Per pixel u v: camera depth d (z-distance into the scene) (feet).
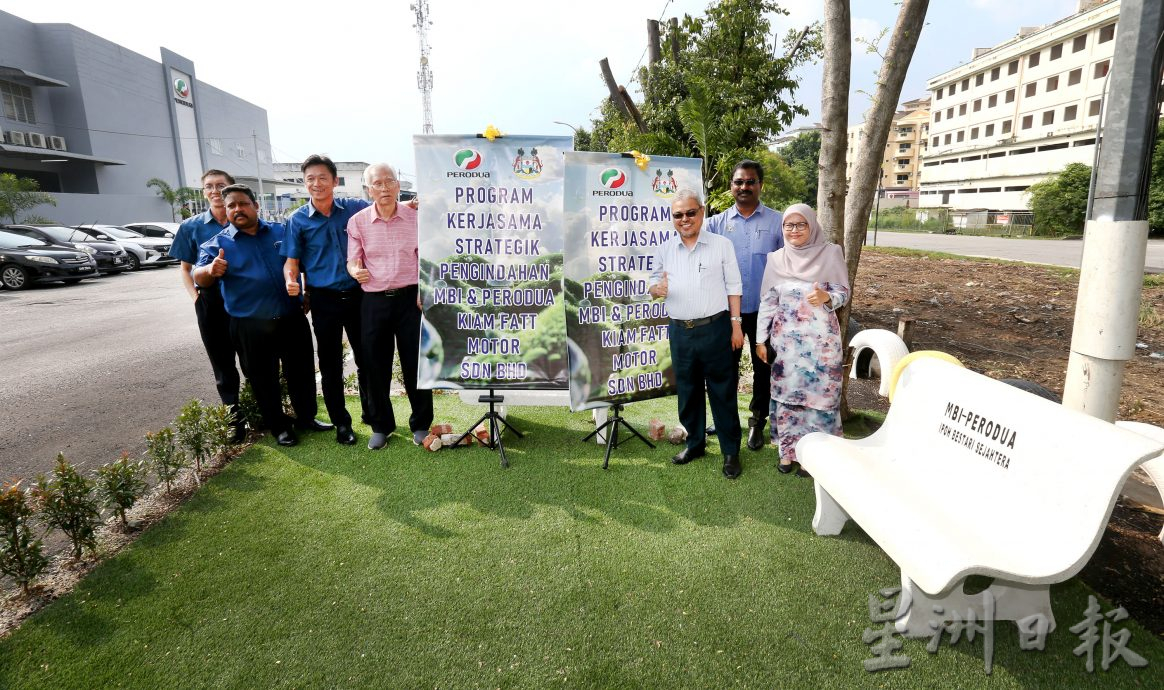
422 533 10.19
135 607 8.38
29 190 93.45
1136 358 21.43
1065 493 6.89
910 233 115.65
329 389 13.89
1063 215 97.76
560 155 12.61
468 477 12.36
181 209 130.31
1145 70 9.07
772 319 12.26
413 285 13.29
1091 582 8.91
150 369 22.00
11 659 7.47
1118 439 6.57
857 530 10.24
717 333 11.84
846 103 13.25
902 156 238.68
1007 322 27.71
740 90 30.73
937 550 6.93
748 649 7.52
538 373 13.29
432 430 14.11
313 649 7.58
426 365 13.16
